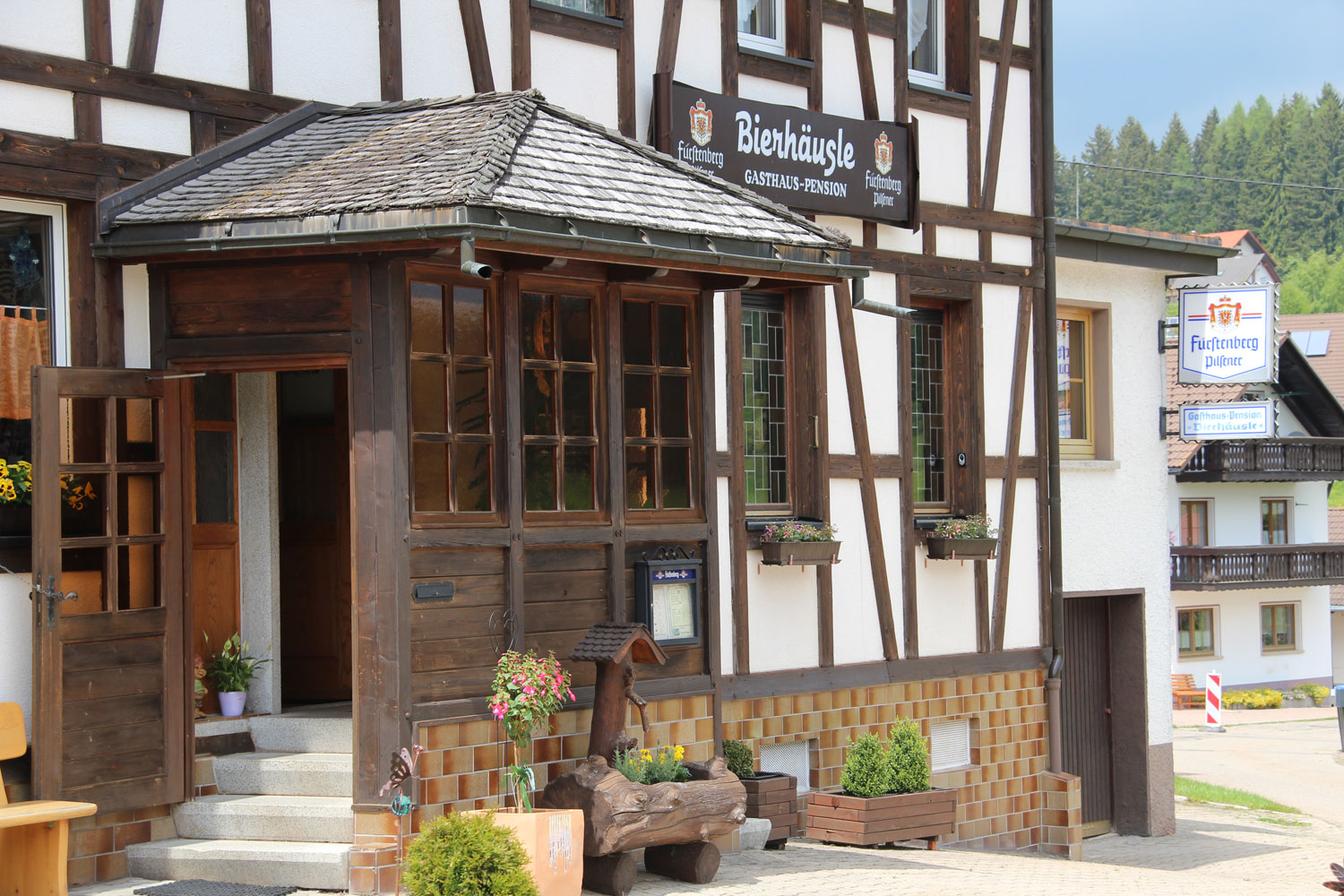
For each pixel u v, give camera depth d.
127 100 7.91
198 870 7.61
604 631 8.26
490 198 7.10
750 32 11.54
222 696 8.56
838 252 9.07
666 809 7.86
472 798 7.86
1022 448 13.25
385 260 7.58
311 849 7.54
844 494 11.68
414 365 7.79
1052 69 13.61
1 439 7.61
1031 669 13.16
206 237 7.47
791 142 11.24
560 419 8.48
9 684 7.50
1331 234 91.69
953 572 12.56
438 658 7.78
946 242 12.59
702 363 9.23
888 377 12.09
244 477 8.86
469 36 9.49
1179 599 36.94
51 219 7.77
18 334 7.66
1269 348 14.52
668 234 7.99
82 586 7.56
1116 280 14.62
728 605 10.86
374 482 7.59
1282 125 93.75
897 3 12.25
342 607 9.69
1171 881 10.75
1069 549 13.95
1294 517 38.50
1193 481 35.50
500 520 8.14
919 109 12.44
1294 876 12.84
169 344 7.92
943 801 10.65
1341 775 23.75
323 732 8.40
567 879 7.33
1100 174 98.31
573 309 8.59
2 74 7.41
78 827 7.51
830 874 8.92
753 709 10.91
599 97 10.24
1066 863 11.56
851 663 11.66
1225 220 94.38
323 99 8.84
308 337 7.70
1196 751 27.30
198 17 8.24
